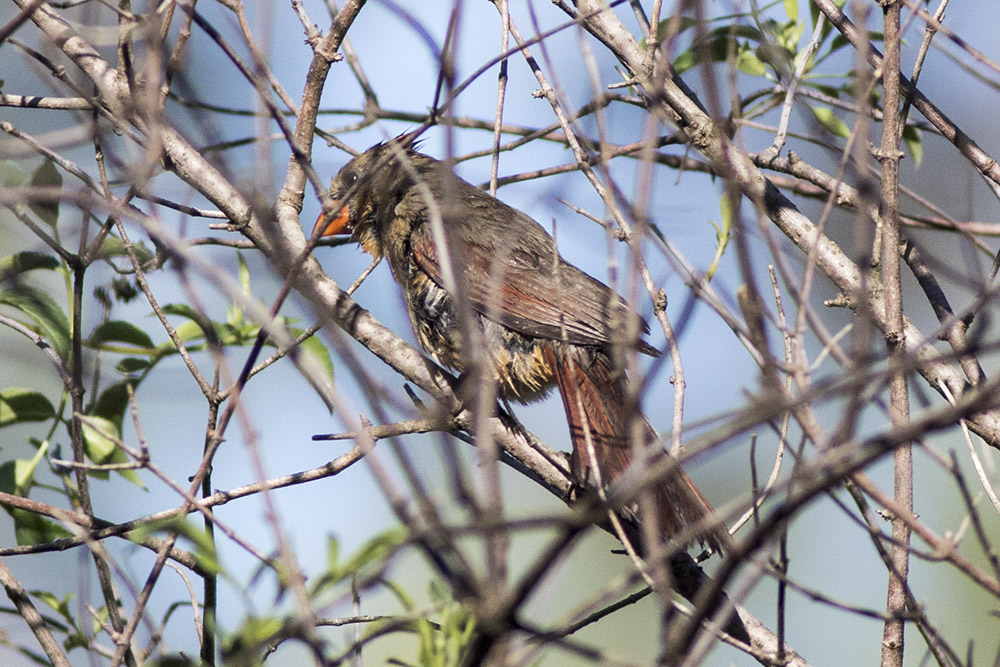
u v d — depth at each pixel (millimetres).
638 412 4504
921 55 7668
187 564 6707
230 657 4715
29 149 5852
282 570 4883
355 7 7777
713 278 5949
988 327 5352
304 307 5727
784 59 8609
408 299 10320
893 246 6402
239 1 6137
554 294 9414
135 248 8070
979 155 7891
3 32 6070
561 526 3863
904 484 6230
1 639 6914
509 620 3916
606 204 5250
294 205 8188
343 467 6699
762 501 5668
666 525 7129
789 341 6039
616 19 8367
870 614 5500
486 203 10391
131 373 8125
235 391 5066
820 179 8406
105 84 7371
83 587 7094
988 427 7191
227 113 9055
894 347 6289
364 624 6684
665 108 8211
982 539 5285
